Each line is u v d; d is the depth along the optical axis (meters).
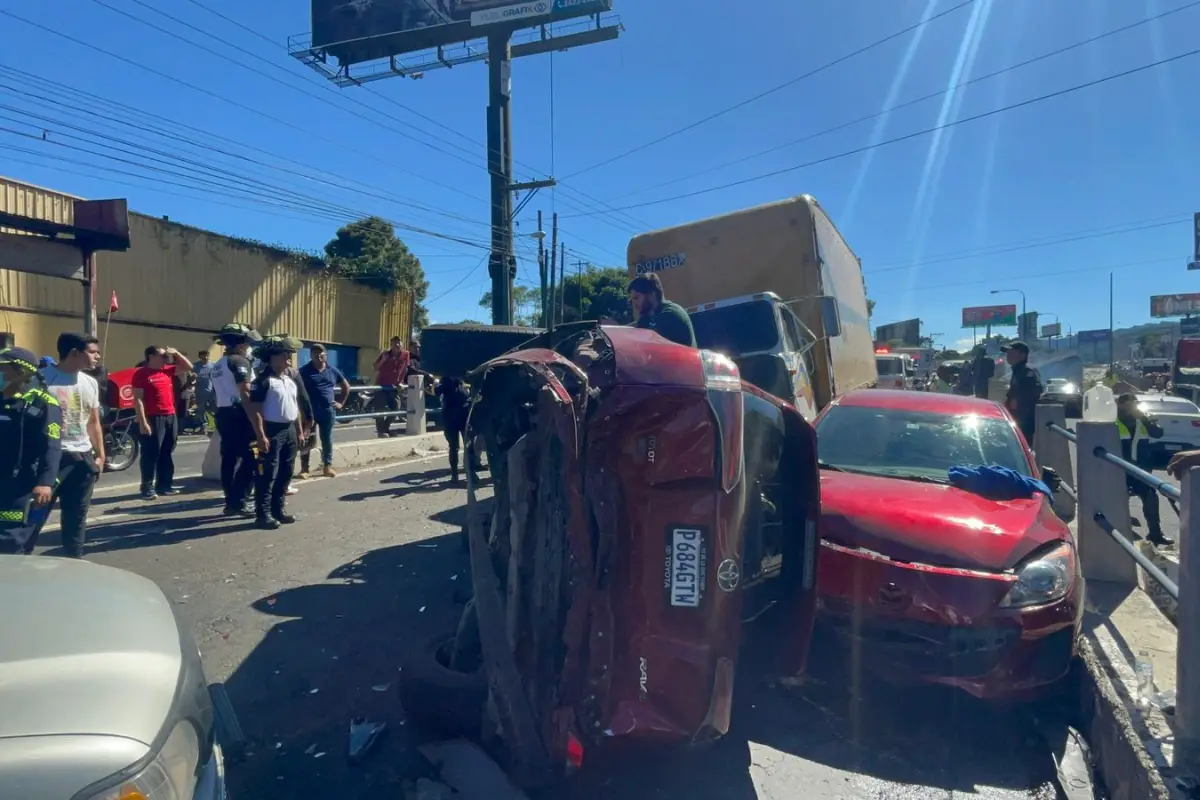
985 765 4.09
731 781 3.78
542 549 3.41
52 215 19.42
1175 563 6.95
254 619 5.55
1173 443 16.19
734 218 10.18
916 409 6.66
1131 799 3.55
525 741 3.35
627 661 3.23
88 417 5.95
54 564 3.07
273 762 3.75
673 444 3.29
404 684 3.97
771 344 8.77
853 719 4.49
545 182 29.86
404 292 35.72
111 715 2.08
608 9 28.92
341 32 31.02
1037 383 10.16
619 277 42.84
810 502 3.99
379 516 8.89
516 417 3.88
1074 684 4.80
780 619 4.07
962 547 4.61
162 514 8.64
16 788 1.85
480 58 31.69
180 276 25.31
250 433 8.55
